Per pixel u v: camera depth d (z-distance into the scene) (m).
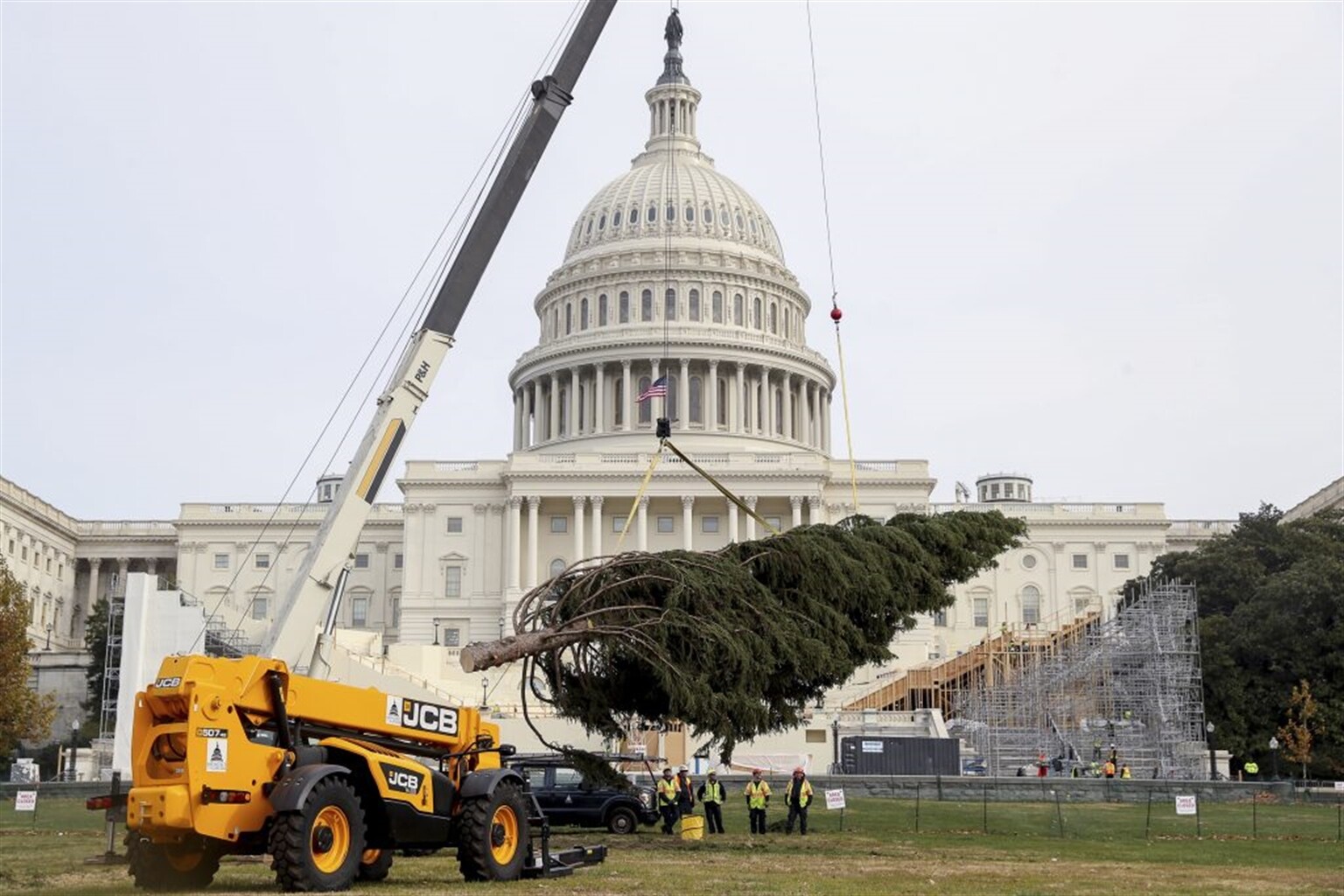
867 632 39.22
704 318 160.00
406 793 25.27
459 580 137.75
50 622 153.00
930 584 40.16
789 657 35.59
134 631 79.19
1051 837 43.25
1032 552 152.62
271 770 23.73
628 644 34.19
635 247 162.12
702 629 34.19
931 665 113.31
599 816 44.69
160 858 24.44
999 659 106.69
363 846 24.09
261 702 23.89
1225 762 84.81
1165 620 90.44
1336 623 89.81
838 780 61.59
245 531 156.12
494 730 28.11
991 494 171.12
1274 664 91.69
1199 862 34.81
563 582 36.44
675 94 177.50
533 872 27.16
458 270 34.12
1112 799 60.53
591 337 156.75
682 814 45.12
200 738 22.91
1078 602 148.12
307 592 30.72
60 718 119.25
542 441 158.50
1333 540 109.88
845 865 31.23
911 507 137.88
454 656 110.75
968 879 27.84
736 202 168.62
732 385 155.75
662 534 136.38
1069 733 87.38
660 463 135.12
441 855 33.00
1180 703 87.94
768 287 163.62
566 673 36.00
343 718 25.23
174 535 160.25
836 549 38.03
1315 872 31.66
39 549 150.75
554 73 35.66
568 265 165.50
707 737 80.44
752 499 135.12
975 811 52.78
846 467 139.25
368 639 108.88
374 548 155.88
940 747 74.81
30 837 40.25
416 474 139.12
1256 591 97.81
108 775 82.69
